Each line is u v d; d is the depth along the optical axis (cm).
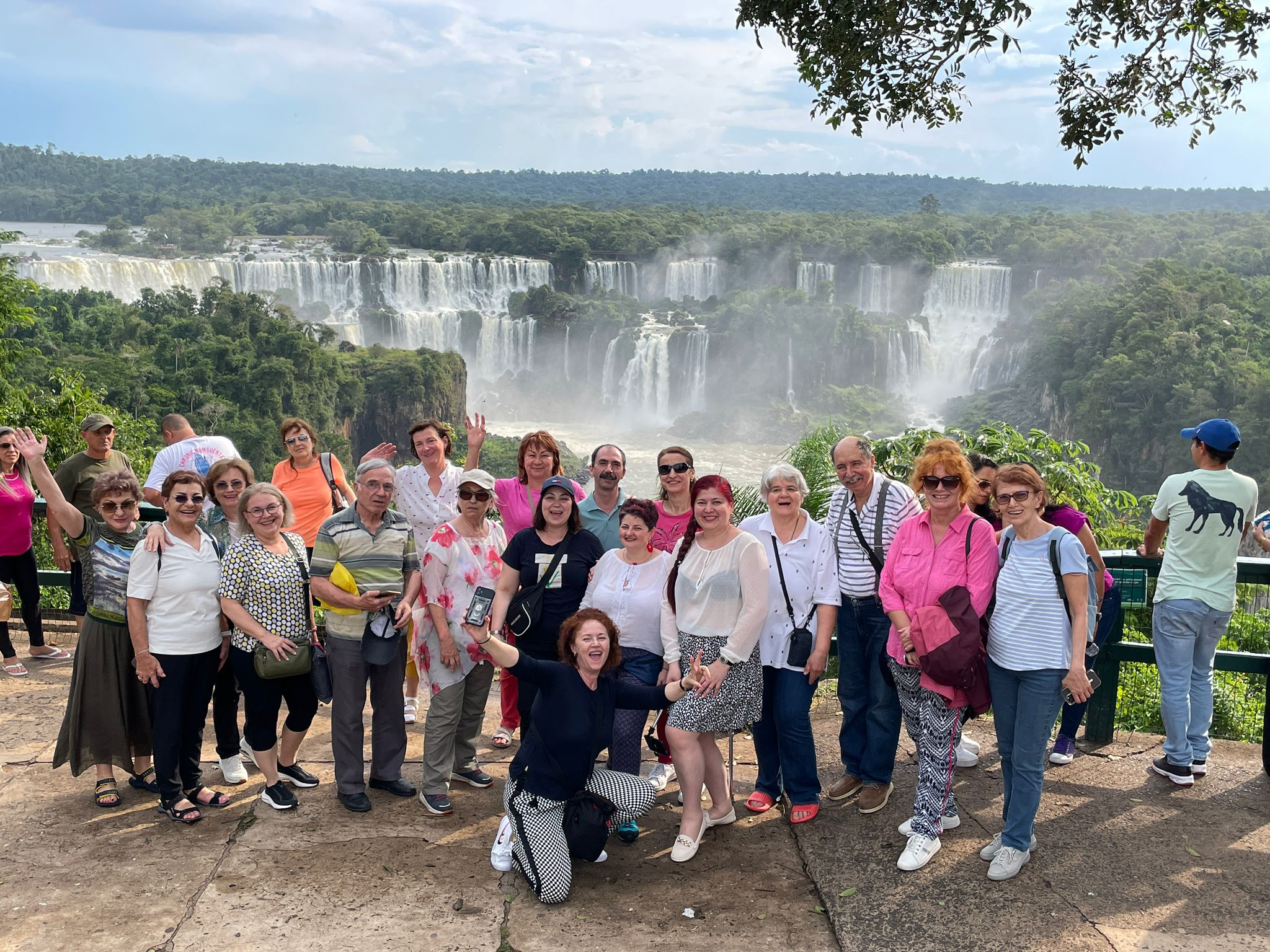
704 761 433
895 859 406
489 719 589
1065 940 346
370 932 353
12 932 347
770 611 434
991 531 400
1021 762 385
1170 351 7825
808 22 837
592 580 447
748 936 355
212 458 612
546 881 371
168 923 355
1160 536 484
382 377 8569
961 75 821
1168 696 467
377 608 436
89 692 441
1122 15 786
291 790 465
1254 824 432
